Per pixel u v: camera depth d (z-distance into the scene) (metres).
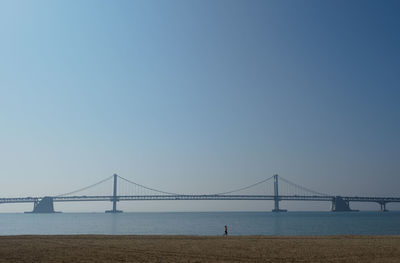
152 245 28.11
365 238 34.69
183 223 104.19
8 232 68.88
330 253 23.59
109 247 26.78
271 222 104.69
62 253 23.61
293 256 22.36
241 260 20.84
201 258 21.56
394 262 20.02
